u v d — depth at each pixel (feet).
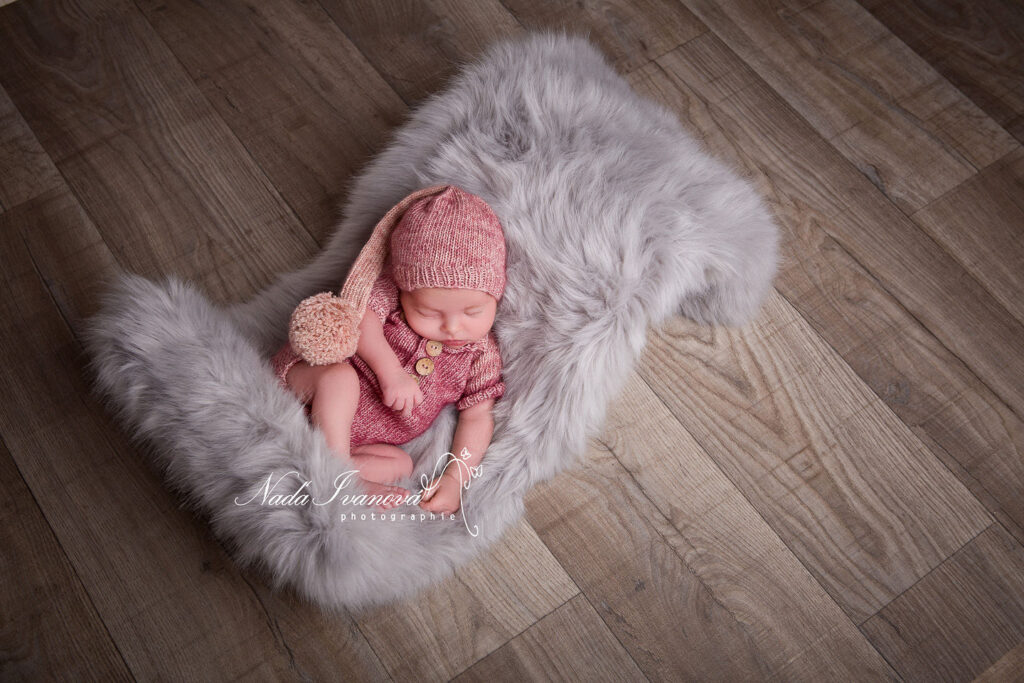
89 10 5.90
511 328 4.55
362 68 5.84
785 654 4.15
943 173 5.64
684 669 4.09
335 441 4.08
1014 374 4.99
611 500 4.51
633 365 4.69
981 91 5.98
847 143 5.73
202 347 4.02
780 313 5.11
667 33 6.12
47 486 4.33
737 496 4.55
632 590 4.27
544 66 5.10
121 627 4.03
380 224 4.50
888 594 4.32
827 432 4.75
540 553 4.34
